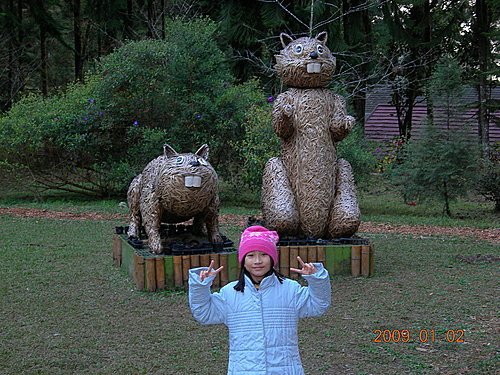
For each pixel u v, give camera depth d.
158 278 7.09
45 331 5.81
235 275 7.26
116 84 14.95
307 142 7.90
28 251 9.37
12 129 15.16
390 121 26.66
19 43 24.59
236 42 18.58
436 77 13.51
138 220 8.37
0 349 5.36
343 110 8.04
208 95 15.20
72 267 8.34
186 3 20.80
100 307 6.54
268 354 3.39
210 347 5.41
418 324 5.96
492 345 5.40
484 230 11.80
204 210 7.75
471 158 13.20
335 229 7.91
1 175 16.03
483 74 16.36
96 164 15.66
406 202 15.16
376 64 19.88
